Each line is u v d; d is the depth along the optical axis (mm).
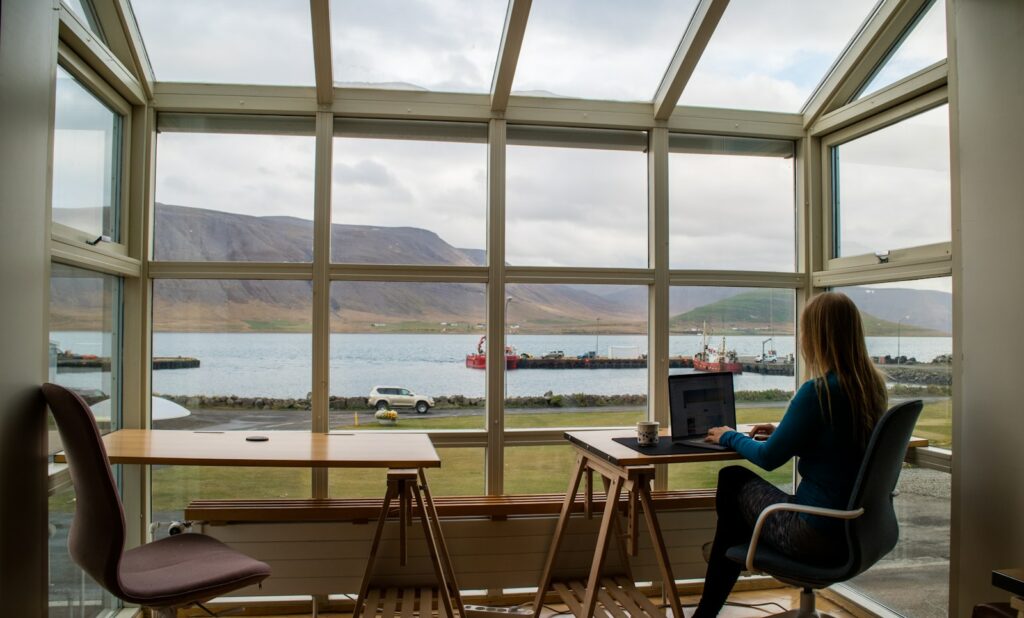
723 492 2592
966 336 2451
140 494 3084
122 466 3064
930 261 2811
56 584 2506
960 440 2479
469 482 3305
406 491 2645
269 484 3188
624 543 3146
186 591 1996
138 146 3098
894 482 2146
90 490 1889
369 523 3049
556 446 3371
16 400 1978
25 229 2027
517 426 3357
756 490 2434
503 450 3307
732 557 2354
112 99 2877
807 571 2145
